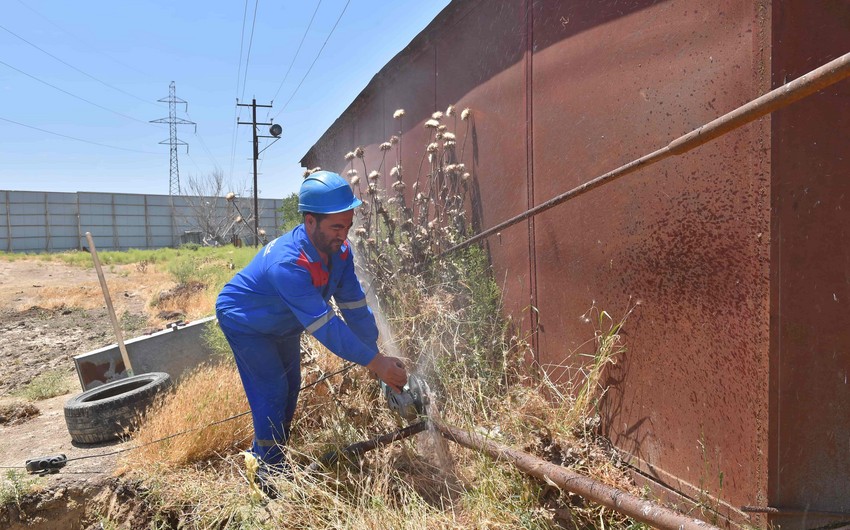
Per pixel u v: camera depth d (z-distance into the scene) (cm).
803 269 227
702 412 259
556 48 353
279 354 346
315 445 351
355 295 339
